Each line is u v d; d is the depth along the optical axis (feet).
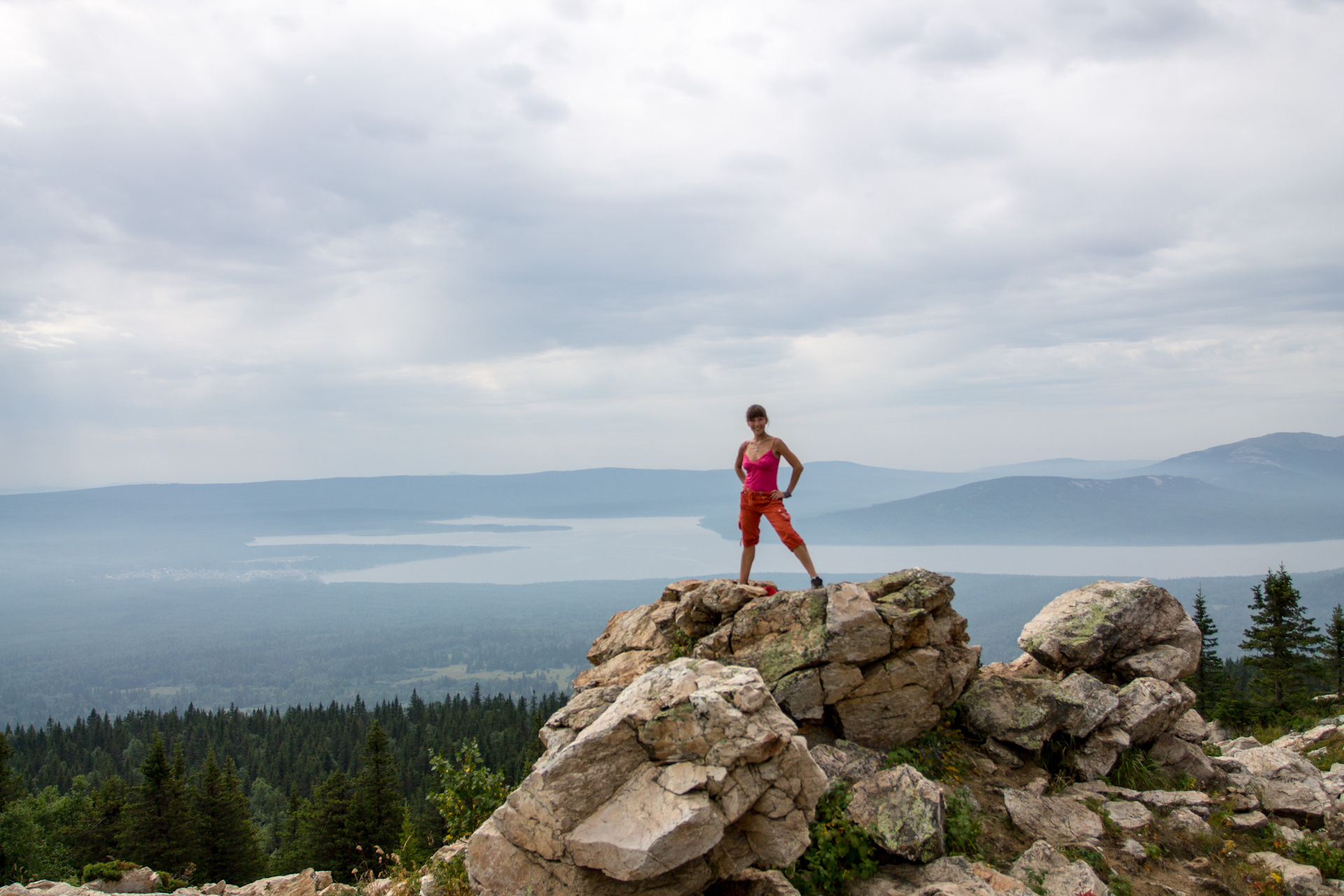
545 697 493.77
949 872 27.91
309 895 42.60
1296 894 30.25
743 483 43.75
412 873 36.83
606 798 24.44
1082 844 31.86
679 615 43.55
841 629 36.99
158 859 215.72
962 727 39.55
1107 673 47.16
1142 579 49.34
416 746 493.36
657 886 23.77
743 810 24.12
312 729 578.66
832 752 35.24
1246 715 147.33
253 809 422.41
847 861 29.07
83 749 549.95
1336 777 43.37
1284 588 180.55
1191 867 31.76
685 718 25.08
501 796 38.29
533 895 23.77
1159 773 39.29
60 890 41.91
